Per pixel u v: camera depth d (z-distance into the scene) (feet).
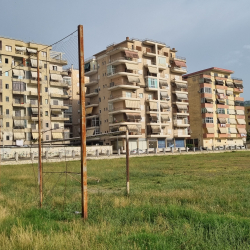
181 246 23.93
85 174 33.50
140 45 235.20
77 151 178.40
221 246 22.91
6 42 196.65
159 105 236.84
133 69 221.05
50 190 52.49
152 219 32.91
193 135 278.67
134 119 216.13
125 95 219.20
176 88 256.52
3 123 191.21
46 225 29.84
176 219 31.60
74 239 24.54
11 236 25.82
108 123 225.15
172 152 211.82
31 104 203.51
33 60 206.49
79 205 39.96
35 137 200.44
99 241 24.76
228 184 59.26
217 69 285.64
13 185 65.98
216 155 184.34
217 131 281.74
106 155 171.83
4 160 135.33
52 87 216.54
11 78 197.16
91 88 246.68
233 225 28.02
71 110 249.34
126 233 26.91
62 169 99.81
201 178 73.05
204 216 31.55
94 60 246.68
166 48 254.47
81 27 34.81
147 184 65.41
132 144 220.02
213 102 281.13
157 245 22.86
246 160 136.05
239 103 308.19
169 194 46.85
